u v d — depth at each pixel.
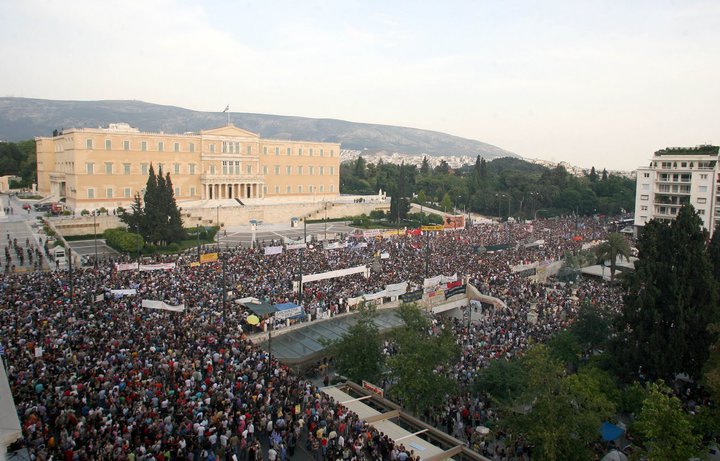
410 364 40.81
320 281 71.38
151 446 28.19
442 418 41.31
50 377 34.72
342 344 46.38
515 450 37.59
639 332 45.94
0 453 24.75
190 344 44.09
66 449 26.67
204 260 75.31
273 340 54.47
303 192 180.12
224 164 158.50
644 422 33.12
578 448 33.59
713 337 43.94
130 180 140.62
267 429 32.97
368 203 174.25
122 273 67.19
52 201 147.38
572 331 54.72
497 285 77.31
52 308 49.94
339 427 32.84
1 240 93.56
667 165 132.75
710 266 46.41
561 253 107.12
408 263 85.00
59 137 148.50
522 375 41.94
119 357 39.25
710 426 35.28
